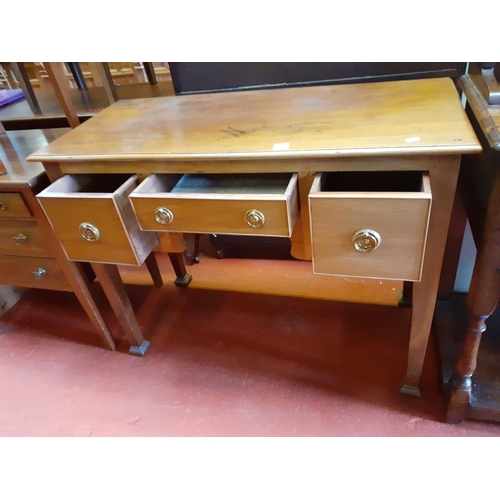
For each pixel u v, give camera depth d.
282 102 1.16
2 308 1.78
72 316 1.73
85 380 1.42
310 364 1.35
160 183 1.05
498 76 0.87
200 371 1.38
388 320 1.46
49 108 1.80
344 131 0.90
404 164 0.81
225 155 0.89
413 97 1.03
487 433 1.08
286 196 0.84
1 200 1.17
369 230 0.82
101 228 1.05
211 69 1.43
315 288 1.67
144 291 1.80
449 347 1.20
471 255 1.30
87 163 1.03
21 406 1.36
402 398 1.20
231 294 1.71
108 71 1.58
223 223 0.93
